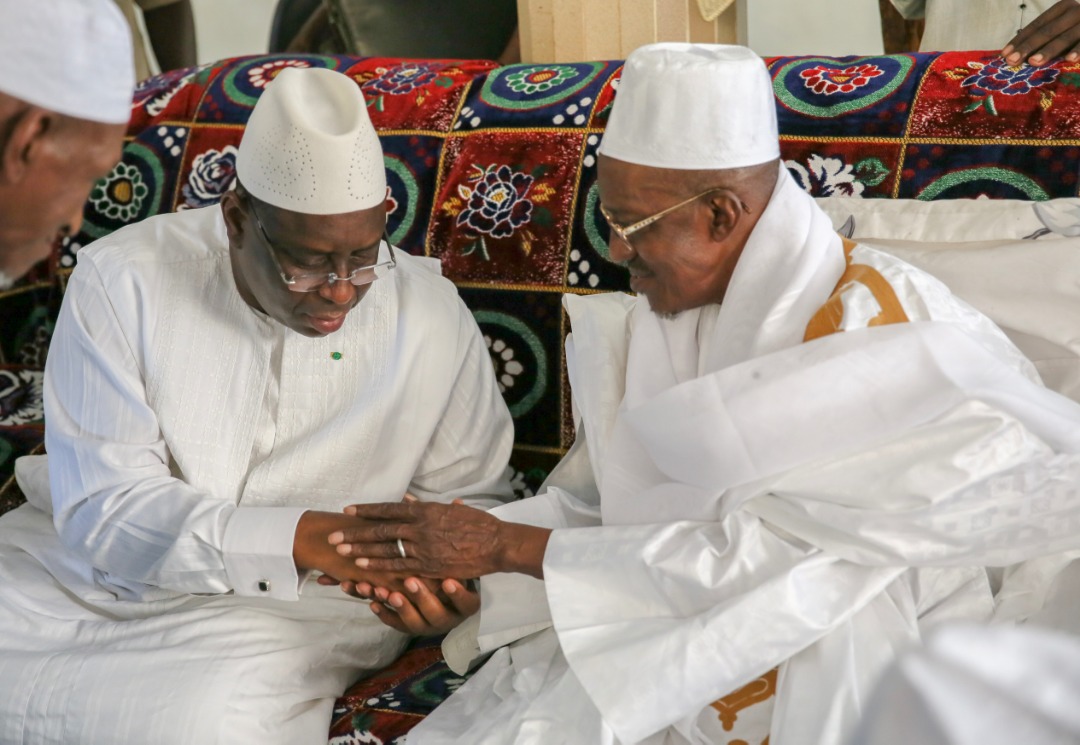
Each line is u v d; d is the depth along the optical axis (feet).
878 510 6.02
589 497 8.13
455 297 8.54
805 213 6.57
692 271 6.66
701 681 6.07
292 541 7.32
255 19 23.17
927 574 6.55
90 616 7.89
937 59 8.91
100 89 4.92
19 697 7.30
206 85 10.71
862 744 2.47
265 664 7.27
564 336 9.20
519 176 9.40
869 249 6.74
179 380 7.80
